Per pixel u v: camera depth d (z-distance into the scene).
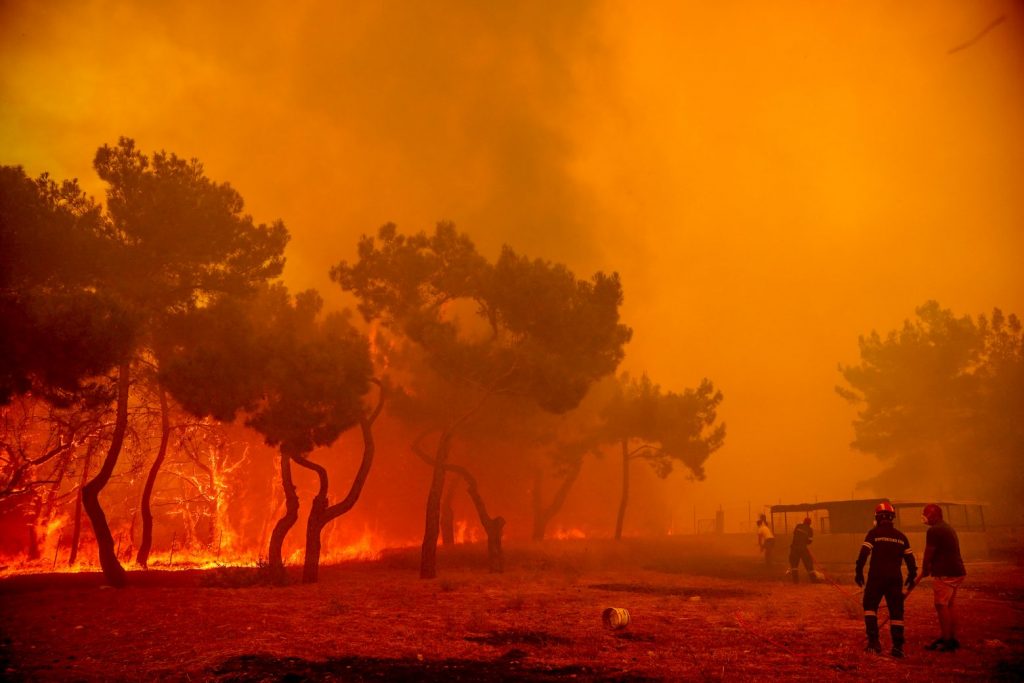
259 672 7.28
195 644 8.83
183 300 18.62
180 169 18.39
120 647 8.62
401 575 21.83
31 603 12.90
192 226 17.92
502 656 8.39
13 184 15.50
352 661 7.98
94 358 13.96
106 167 17.72
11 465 24.53
